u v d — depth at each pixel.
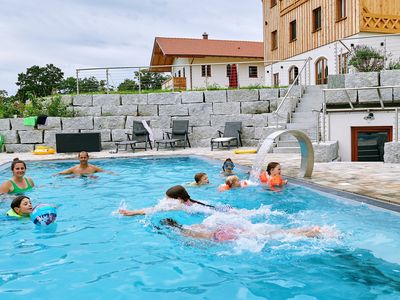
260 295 2.90
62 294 2.99
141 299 2.88
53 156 13.81
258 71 34.62
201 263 3.57
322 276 3.20
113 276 3.32
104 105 17.06
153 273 3.38
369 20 18.05
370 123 11.39
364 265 3.39
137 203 6.32
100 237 4.45
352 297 2.80
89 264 3.62
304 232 4.29
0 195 6.92
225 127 15.79
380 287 2.96
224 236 4.25
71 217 5.40
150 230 4.65
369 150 11.74
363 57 15.13
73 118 16.34
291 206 5.55
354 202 5.25
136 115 16.97
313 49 21.86
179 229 4.57
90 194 7.09
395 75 12.59
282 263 3.50
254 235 4.26
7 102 18.86
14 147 15.94
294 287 3.01
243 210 5.37
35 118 15.76
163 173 9.64
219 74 33.78
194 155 12.95
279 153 12.16
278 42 25.70
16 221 5.16
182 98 16.91
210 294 2.93
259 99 16.62
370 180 6.80
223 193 6.68
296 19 23.47
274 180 6.90
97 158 12.72
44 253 3.94
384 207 4.81
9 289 3.09
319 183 6.70
